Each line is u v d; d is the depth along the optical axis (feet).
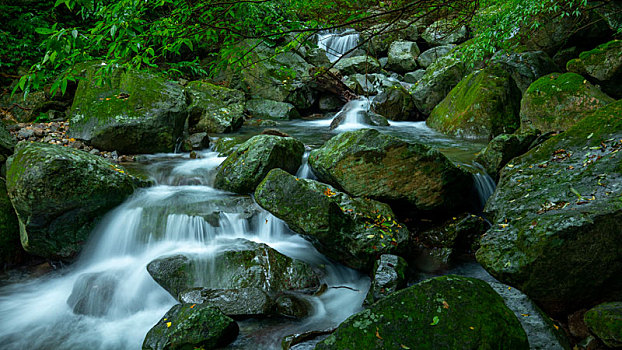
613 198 10.32
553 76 21.74
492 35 19.70
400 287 12.23
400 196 15.90
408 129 30.30
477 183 17.76
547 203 12.47
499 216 13.89
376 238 13.91
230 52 10.09
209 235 15.55
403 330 6.93
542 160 14.94
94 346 11.20
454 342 6.68
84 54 8.45
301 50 43.73
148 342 10.27
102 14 8.63
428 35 45.01
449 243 15.31
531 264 9.96
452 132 27.27
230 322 10.59
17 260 15.52
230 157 18.66
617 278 9.39
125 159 21.44
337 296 13.20
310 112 40.73
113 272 13.76
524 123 22.12
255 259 13.47
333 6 10.50
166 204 16.29
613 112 14.51
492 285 10.75
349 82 40.47
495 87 25.66
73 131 22.33
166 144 23.06
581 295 9.82
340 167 16.57
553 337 8.73
